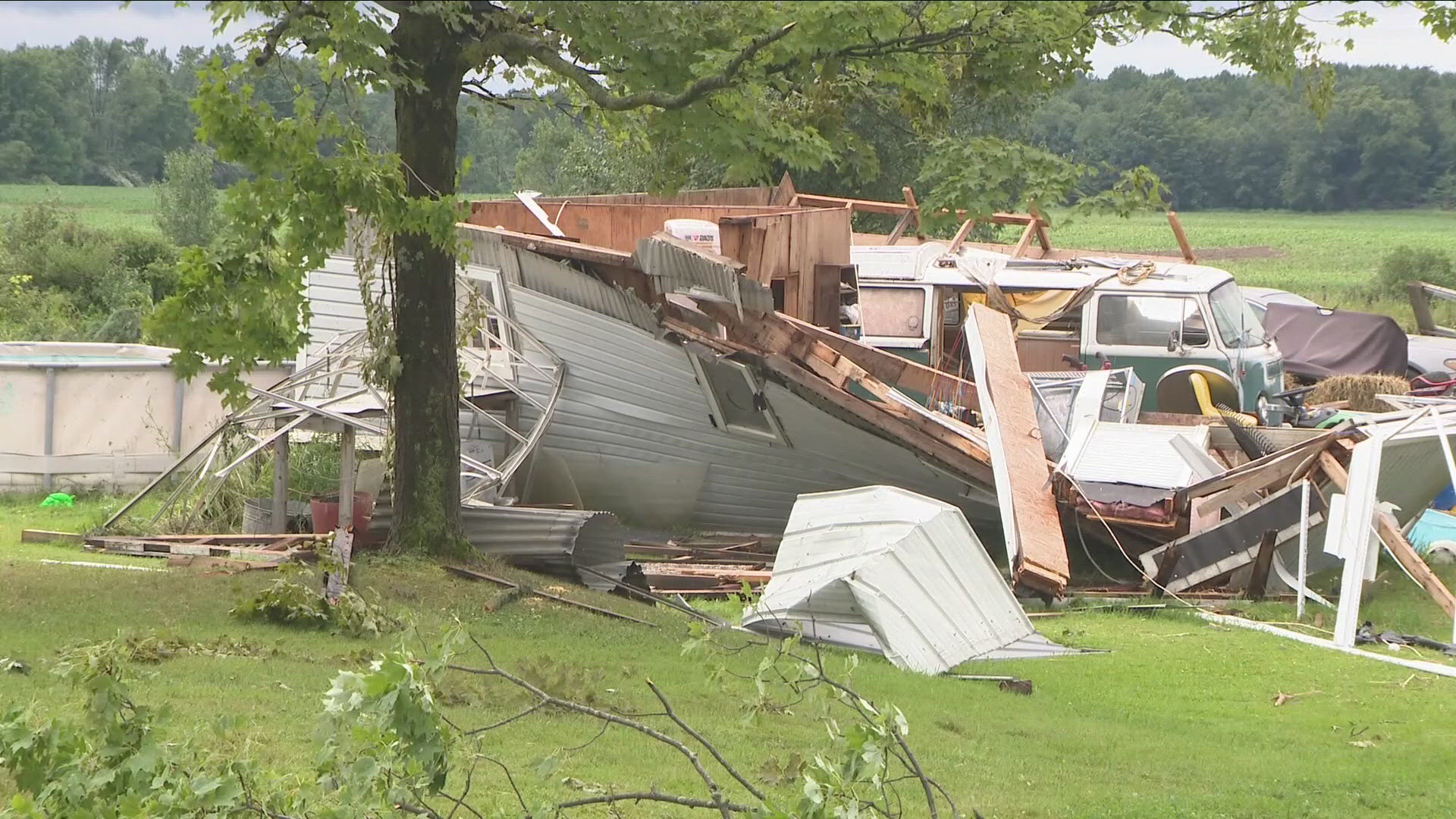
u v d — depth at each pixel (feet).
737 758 79.46
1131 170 115.24
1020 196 115.34
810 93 128.77
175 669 86.79
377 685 45.73
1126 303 227.81
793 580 130.82
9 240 422.00
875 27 108.37
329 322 221.46
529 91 143.95
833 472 202.08
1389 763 96.53
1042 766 87.86
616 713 86.38
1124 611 160.66
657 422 203.82
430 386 141.79
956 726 96.78
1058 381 198.70
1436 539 181.78
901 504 133.28
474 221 252.01
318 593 114.32
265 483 175.52
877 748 47.62
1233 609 159.53
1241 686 123.95
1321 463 165.27
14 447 215.31
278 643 96.84
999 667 125.18
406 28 129.59
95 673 53.26
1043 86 123.03
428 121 133.90
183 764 50.93
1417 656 138.10
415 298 140.97
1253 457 185.68
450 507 143.54
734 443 203.00
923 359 231.71
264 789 51.16
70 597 109.19
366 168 104.58
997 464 180.96
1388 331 284.82
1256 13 111.45
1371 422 181.16
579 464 207.21
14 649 86.53
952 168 116.26
